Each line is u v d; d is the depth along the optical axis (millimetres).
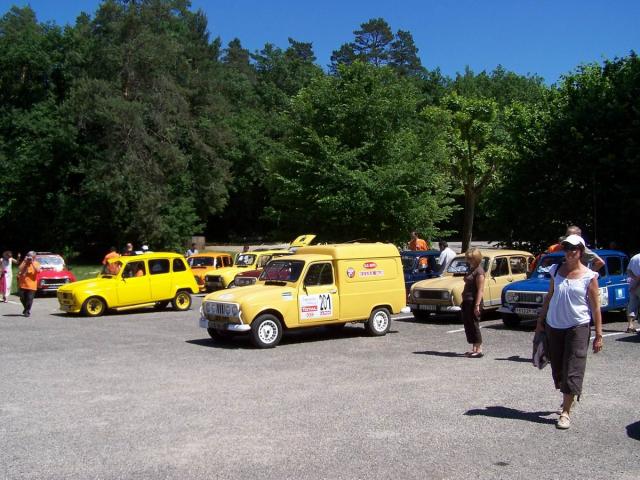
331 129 26203
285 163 26438
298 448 5891
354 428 6535
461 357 10734
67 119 42656
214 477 5164
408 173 25000
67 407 7555
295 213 26516
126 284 18766
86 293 18062
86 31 46938
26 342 13062
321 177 25250
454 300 15359
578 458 5590
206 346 12406
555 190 23984
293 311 12438
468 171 44844
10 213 43844
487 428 6500
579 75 26688
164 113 43344
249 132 68500
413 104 26797
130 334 14281
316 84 27188
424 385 8555
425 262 19359
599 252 14719
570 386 6383
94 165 41156
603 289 14180
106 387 8656
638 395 7875
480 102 43938
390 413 7113
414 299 16047
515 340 12562
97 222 43875
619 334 13047
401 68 92250
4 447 6012
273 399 7844
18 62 45562
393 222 25828
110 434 6406
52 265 26500
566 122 23516
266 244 69750
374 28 94562
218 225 76812
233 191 67375
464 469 5316
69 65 46125
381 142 25969
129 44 42531
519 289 14078
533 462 5488
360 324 15586
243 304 11922
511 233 25625
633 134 21703
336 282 13148
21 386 8766
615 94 22641
